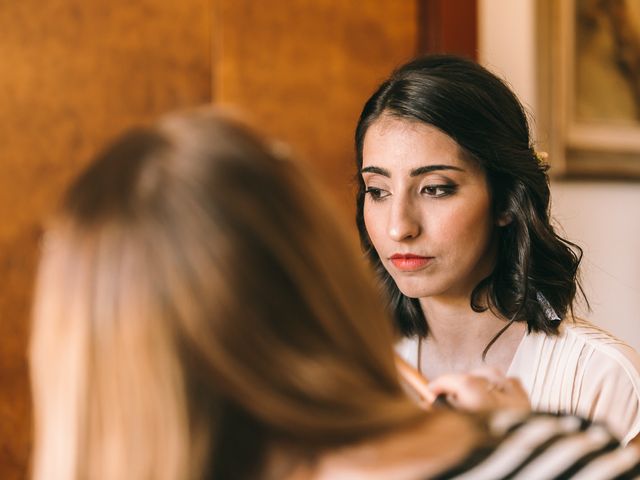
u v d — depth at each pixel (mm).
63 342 584
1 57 1937
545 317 1325
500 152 1258
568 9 2486
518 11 2449
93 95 2018
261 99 2176
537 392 1303
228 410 597
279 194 606
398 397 646
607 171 2572
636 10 2625
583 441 662
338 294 612
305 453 615
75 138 2004
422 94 1238
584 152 2529
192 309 569
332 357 606
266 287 585
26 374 1974
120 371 570
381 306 660
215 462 597
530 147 1331
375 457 613
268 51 2182
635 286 2678
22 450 1974
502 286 1325
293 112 2209
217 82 2135
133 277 574
